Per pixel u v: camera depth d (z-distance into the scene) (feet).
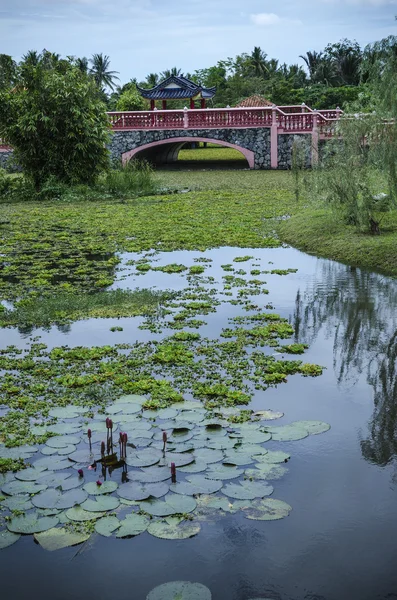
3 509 12.98
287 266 35.32
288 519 12.89
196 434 16.10
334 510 13.19
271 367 20.51
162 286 31.27
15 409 17.74
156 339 23.58
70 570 11.66
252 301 28.43
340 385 19.47
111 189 70.74
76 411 17.42
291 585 11.26
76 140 71.00
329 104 173.17
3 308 27.45
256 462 14.82
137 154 101.50
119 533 12.28
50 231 48.21
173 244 42.01
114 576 11.50
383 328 24.71
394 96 35.29
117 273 34.24
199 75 202.39
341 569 11.62
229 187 74.38
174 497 13.35
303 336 23.84
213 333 24.18
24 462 14.88
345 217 42.29
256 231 45.80
